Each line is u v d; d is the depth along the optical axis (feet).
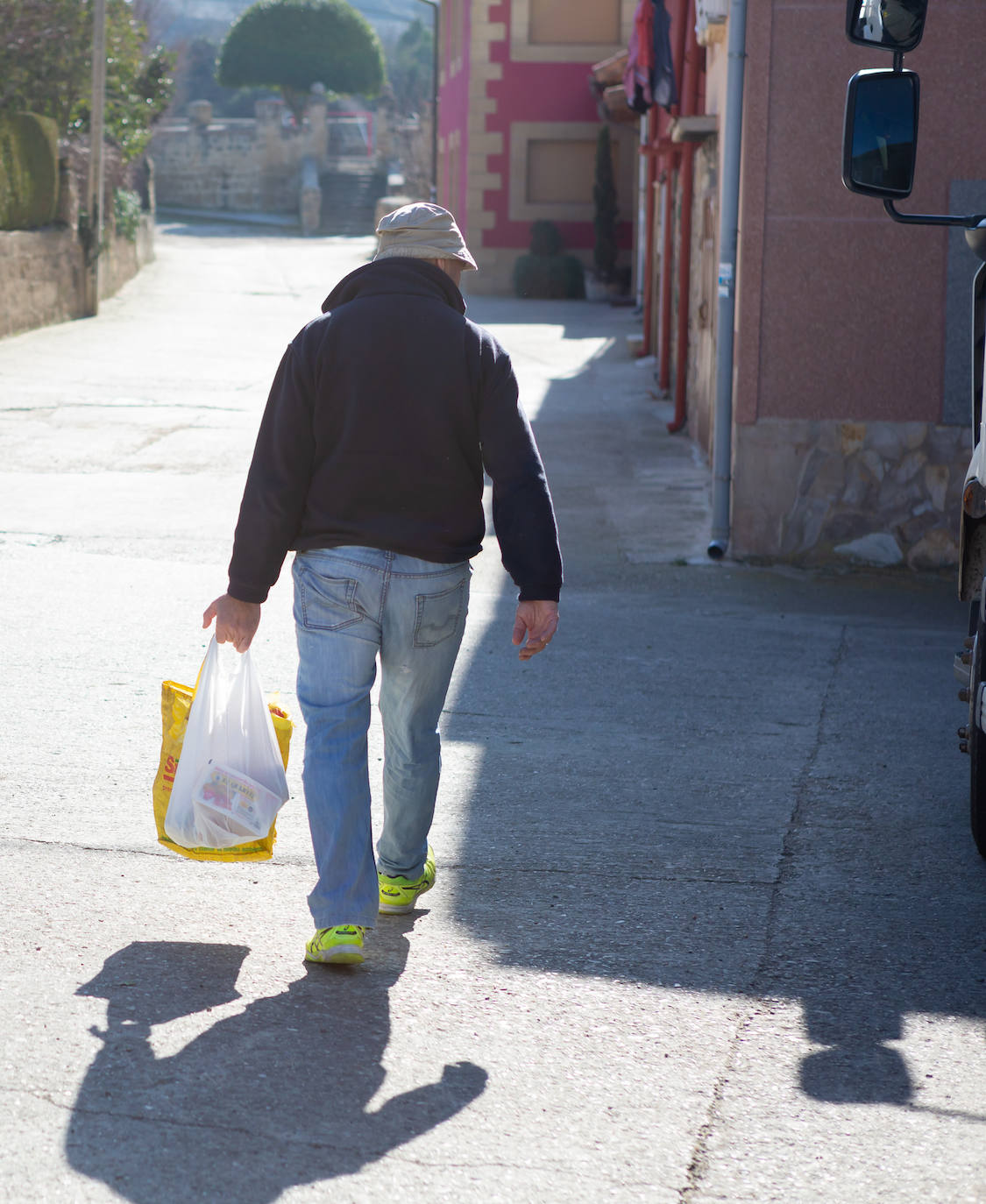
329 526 10.21
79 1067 9.04
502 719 17.78
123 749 15.69
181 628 21.17
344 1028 9.73
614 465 37.76
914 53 26.12
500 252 95.35
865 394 27.27
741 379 27.37
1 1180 7.81
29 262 60.13
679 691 19.34
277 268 97.04
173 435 38.96
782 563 28.04
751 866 13.15
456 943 11.23
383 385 10.09
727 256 27.48
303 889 12.22
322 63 173.37
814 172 26.45
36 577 24.03
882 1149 8.45
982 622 13.37
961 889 12.73
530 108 93.56
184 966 10.59
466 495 10.47
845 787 15.57
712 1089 9.11
